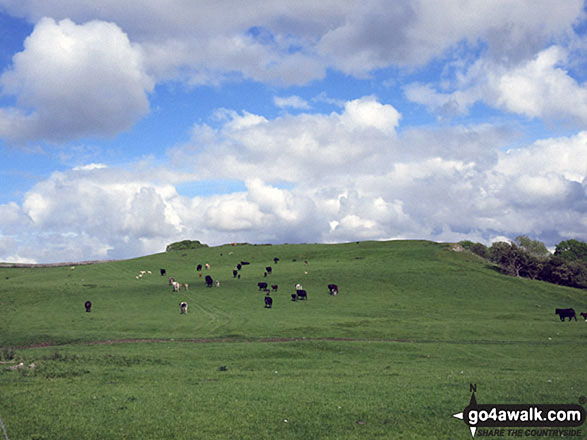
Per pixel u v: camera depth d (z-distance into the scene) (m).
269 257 136.12
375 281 96.25
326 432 18.23
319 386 26.39
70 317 64.94
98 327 58.00
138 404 21.66
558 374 32.66
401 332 55.22
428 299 83.00
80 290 87.75
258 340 50.78
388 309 73.75
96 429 18.19
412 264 114.38
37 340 50.75
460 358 41.09
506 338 53.16
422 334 54.47
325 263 122.06
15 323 60.44
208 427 18.61
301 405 21.69
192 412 20.45
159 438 17.48
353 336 53.50
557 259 120.50
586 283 116.81
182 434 17.86
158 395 23.56
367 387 26.12
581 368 36.31
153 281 100.56
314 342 46.12
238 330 55.91
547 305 80.81
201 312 69.25
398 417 20.06
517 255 117.38
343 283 94.88
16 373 29.17
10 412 20.05
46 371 29.69
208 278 92.69
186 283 95.25
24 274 117.50
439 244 142.38
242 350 42.50
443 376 30.89
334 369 34.59
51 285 93.19
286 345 45.31
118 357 37.53
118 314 67.56
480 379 29.31
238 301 78.94
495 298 85.06
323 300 80.75
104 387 25.59
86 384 26.41
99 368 32.34
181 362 37.09
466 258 124.81
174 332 55.50
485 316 69.25
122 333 54.34
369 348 44.75
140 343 48.50
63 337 51.66
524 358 41.94
